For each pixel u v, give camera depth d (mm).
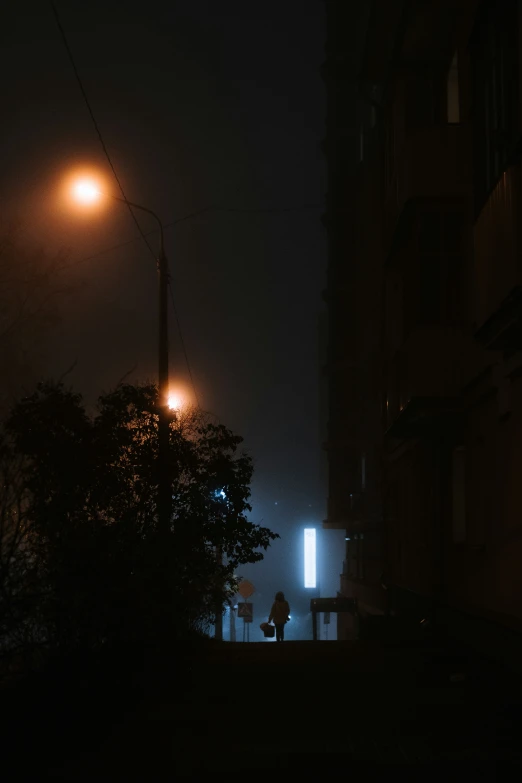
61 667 9461
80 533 10469
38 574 9172
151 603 12305
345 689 10297
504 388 12531
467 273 16859
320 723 8156
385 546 24688
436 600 17047
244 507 16672
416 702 9258
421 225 17203
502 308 10172
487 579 13875
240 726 8047
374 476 35281
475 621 13438
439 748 7020
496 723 8047
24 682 9086
